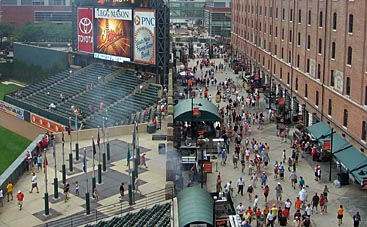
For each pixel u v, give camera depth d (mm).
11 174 51969
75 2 103938
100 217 45156
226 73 115062
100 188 51500
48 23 155625
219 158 59500
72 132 65625
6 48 153750
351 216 45062
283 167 53969
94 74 99375
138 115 75875
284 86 85062
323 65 64875
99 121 78062
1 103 97562
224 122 72625
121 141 65312
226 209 44750
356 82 54438
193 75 104062
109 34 96438
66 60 114375
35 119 87562
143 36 89500
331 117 62031
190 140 63625
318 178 52344
